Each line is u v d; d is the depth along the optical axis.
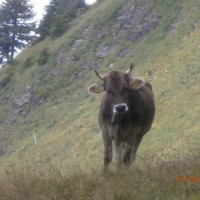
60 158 105.06
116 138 27.03
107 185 17.86
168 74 110.94
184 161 19.48
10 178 20.14
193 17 130.75
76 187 18.22
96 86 27.39
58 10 185.12
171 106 94.06
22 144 131.25
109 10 162.00
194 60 109.19
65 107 137.00
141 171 19.09
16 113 151.12
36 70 162.25
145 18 147.00
